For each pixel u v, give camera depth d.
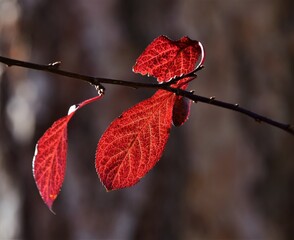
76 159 1.76
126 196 1.78
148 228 1.79
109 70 1.76
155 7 1.78
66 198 1.78
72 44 1.77
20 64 0.60
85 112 1.77
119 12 1.76
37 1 1.77
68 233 1.79
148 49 0.61
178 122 0.61
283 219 1.79
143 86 0.61
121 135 0.61
